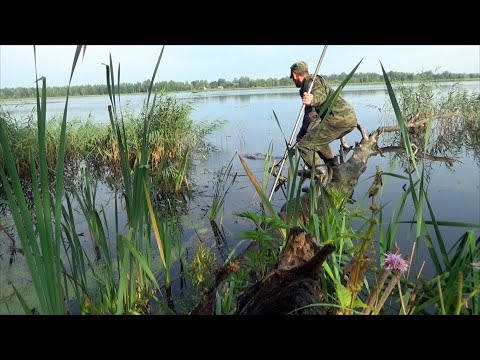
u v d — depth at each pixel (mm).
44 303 1790
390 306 2020
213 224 4527
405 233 3650
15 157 6020
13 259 3803
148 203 2285
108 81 2086
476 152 7652
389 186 5570
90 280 3090
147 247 2537
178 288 2969
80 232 4363
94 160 7574
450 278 1808
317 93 5469
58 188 1763
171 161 7410
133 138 7137
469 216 4160
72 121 8227
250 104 18500
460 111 8594
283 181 5395
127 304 2369
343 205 4328
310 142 5645
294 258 1937
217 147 9055
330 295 2092
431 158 6770
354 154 6164
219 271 1987
